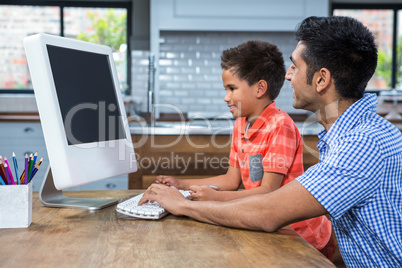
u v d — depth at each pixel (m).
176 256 0.83
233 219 1.00
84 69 1.26
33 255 0.83
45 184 1.28
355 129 0.94
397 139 0.94
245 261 0.81
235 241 0.93
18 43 4.95
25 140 4.11
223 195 1.22
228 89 1.49
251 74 1.43
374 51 0.96
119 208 1.14
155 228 1.03
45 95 1.10
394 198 0.91
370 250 0.94
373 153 0.88
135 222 1.08
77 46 1.25
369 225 0.91
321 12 4.47
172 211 1.11
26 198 1.02
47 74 1.10
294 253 0.85
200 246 0.89
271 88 1.47
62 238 0.94
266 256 0.83
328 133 0.98
